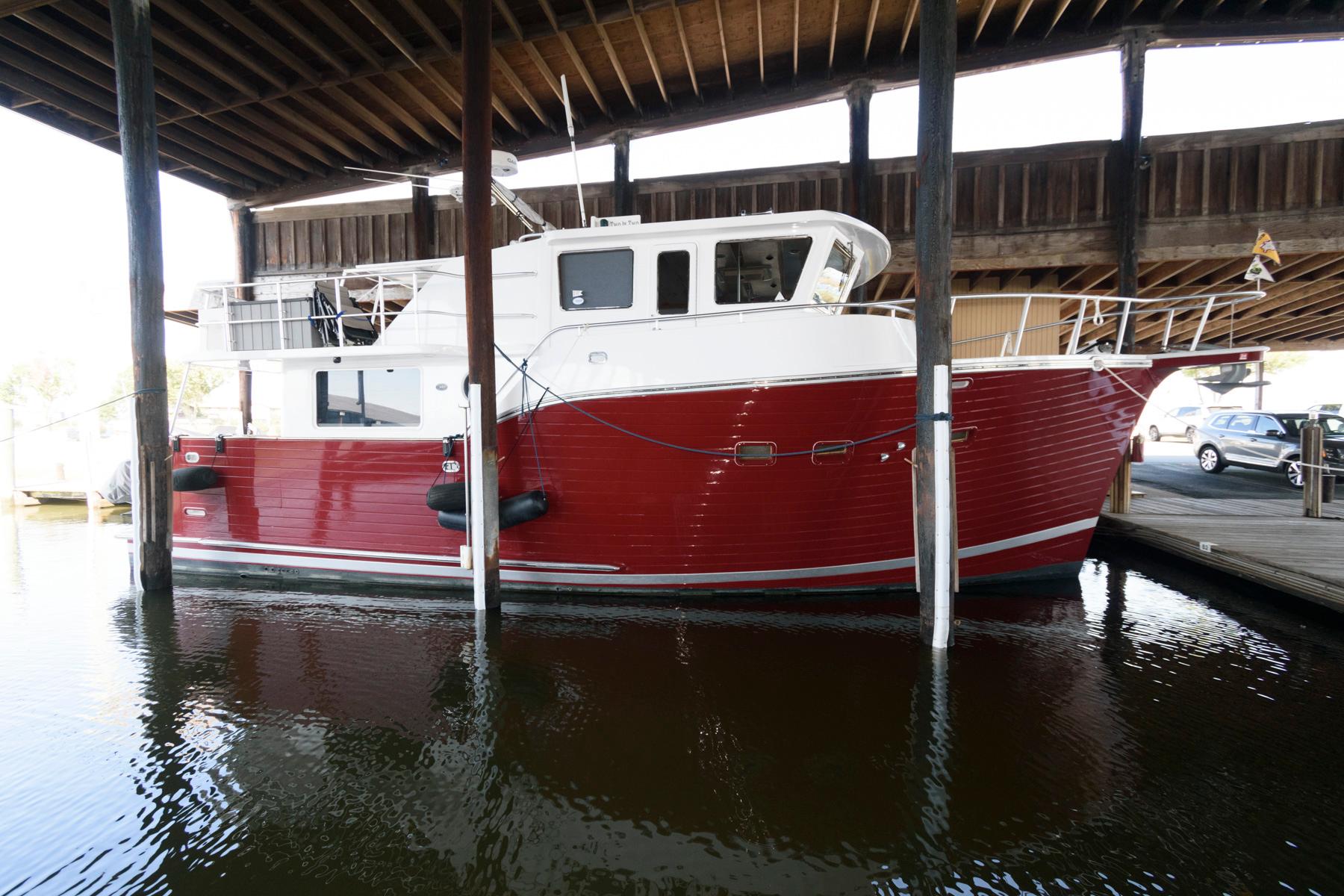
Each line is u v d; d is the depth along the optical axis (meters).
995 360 4.55
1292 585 4.67
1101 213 8.47
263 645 4.19
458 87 8.45
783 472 4.65
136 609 5.03
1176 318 13.54
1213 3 7.61
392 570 5.46
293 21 6.91
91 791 2.60
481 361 4.70
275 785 2.62
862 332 4.52
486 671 3.72
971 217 8.78
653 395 4.65
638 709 3.22
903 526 4.81
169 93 7.95
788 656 3.90
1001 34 8.32
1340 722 3.12
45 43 7.11
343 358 5.41
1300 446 9.02
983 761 2.76
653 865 2.14
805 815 2.39
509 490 4.98
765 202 9.28
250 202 10.71
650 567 4.93
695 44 8.09
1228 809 2.45
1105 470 5.02
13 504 11.48
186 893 2.05
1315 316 13.33
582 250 4.95
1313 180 8.07
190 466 5.84
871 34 7.71
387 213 10.42
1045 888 2.04
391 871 2.13
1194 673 3.70
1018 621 4.55
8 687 3.59
